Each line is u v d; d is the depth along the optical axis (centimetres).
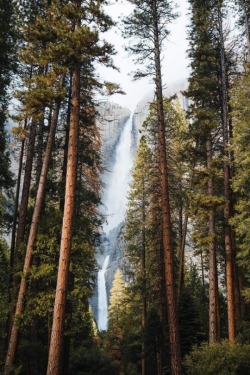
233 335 1641
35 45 1291
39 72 1842
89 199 1861
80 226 1717
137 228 2880
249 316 2275
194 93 1870
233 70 2059
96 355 2475
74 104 1266
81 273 1519
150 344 2517
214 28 2050
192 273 3697
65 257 1119
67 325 1503
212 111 1808
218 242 2178
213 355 1345
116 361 3584
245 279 2439
